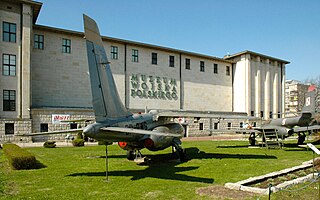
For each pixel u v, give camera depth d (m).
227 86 49.75
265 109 51.19
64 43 32.91
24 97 26.89
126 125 11.81
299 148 21.89
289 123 22.53
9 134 25.73
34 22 31.56
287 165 13.52
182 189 8.83
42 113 28.00
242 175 11.07
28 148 21.67
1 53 26.09
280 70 55.56
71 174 11.27
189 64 44.66
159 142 13.11
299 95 81.19
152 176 10.91
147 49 39.84
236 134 44.81
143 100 38.75
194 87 44.88
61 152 18.81
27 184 9.55
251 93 49.00
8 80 26.34
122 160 15.12
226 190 8.65
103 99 10.91
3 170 12.06
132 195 8.20
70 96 32.88
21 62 27.02
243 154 17.98
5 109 26.06
